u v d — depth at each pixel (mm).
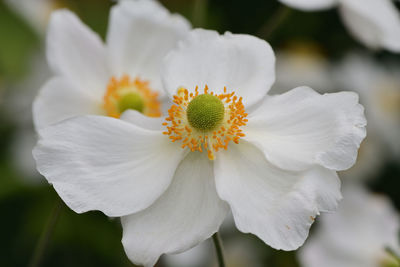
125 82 292
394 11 323
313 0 302
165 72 259
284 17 307
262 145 251
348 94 250
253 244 357
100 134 249
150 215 247
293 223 241
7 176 365
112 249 356
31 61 383
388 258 317
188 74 260
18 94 376
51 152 244
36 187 365
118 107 290
